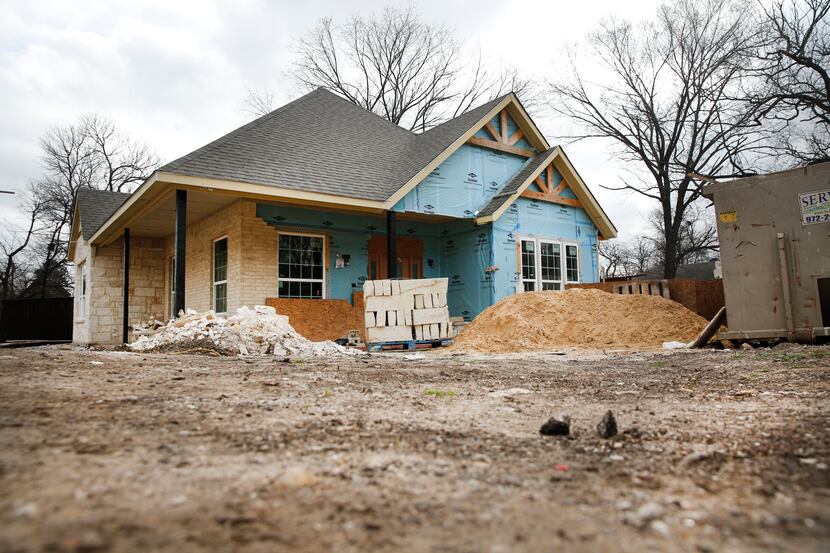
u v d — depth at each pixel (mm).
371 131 16547
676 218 24047
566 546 1534
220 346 8125
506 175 15844
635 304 11445
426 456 2500
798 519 1727
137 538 1433
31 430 2549
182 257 10422
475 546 1521
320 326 12336
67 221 32531
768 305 8352
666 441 2811
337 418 3275
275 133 13734
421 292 11328
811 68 19875
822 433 2793
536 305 11484
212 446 2492
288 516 1688
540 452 2621
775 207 8391
